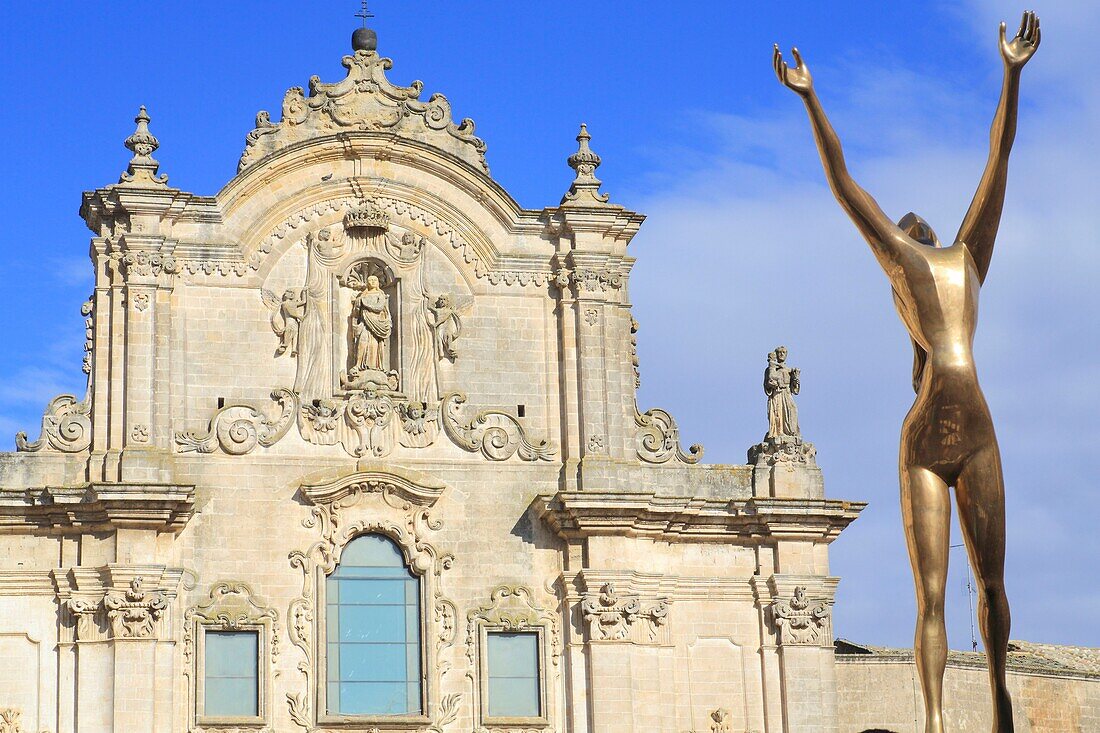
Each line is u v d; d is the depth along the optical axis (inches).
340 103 2256.4
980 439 1278.3
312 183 2241.6
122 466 2113.7
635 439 2245.3
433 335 2235.5
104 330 2166.6
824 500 2223.2
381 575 2166.6
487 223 2271.2
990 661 1279.5
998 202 1322.6
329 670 2130.9
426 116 2279.8
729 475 2255.2
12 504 2081.7
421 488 2172.7
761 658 2209.6
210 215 2207.2
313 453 2176.4
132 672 2058.3
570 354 2247.8
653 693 2164.1
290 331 2201.0
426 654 2139.5
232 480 2148.1
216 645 2113.7
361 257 2242.9
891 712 2426.2
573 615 2172.7
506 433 2218.3
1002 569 1278.3
